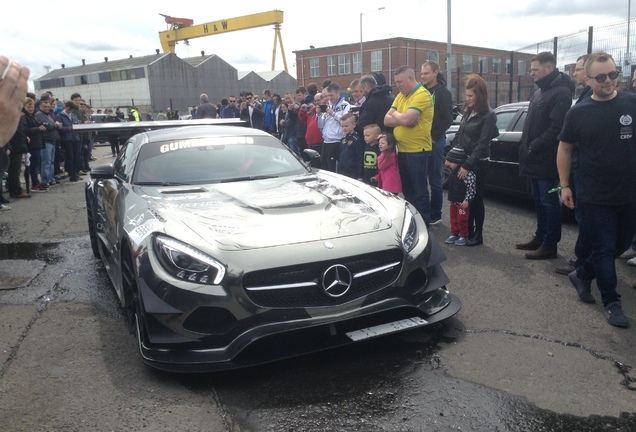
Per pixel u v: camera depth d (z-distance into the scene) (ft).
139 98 172.45
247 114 43.04
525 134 15.93
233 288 9.20
